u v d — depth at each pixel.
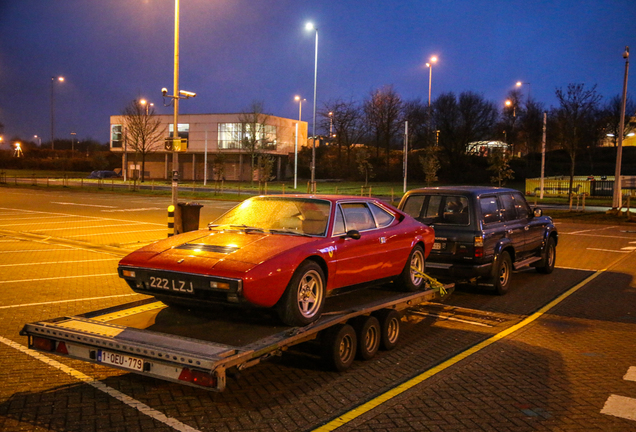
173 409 4.51
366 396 4.86
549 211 28.17
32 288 9.03
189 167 72.56
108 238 15.55
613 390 5.12
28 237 15.82
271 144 68.12
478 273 8.66
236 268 4.72
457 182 62.09
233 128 68.12
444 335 6.97
